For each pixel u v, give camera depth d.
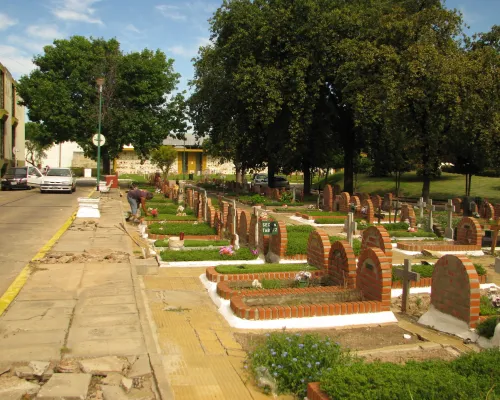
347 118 30.73
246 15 27.30
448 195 33.25
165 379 4.61
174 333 6.07
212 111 31.59
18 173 33.66
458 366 4.49
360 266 7.52
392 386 3.83
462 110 21.67
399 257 12.01
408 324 6.78
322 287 7.68
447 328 6.38
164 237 13.47
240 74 26.66
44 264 9.54
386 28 23.69
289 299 7.19
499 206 21.25
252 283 7.96
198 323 6.52
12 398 4.11
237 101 29.58
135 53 37.03
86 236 13.35
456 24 22.72
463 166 31.84
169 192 27.33
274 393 4.49
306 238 12.05
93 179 53.38
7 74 40.41
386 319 6.84
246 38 26.97
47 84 34.59
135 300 7.16
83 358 4.96
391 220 19.23
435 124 23.23
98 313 6.50
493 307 7.06
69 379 4.45
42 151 70.75
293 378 4.54
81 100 36.25
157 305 7.34
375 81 24.25
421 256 12.12
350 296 7.39
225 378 4.80
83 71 35.88
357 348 5.74
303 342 4.99
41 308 6.66
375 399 3.67
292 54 26.30
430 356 5.44
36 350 5.12
